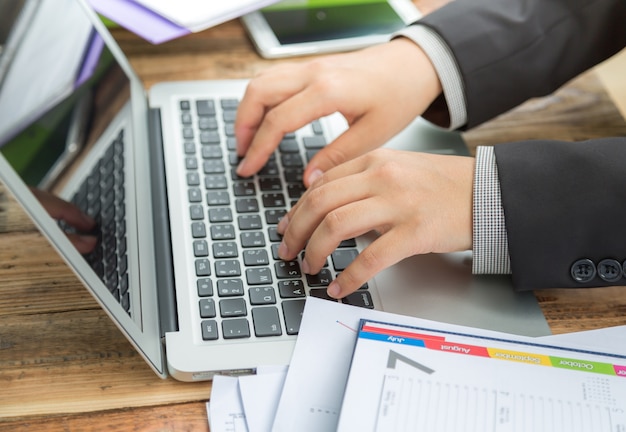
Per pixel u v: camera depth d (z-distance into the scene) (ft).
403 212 2.15
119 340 2.04
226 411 1.84
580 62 2.77
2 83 1.78
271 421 1.81
